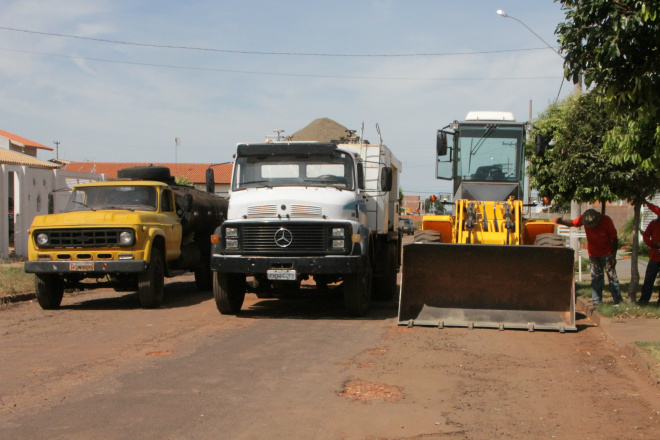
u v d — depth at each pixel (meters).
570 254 9.84
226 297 11.25
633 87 6.59
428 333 9.58
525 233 11.59
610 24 6.53
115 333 9.52
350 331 9.76
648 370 7.03
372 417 5.58
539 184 16.47
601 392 6.48
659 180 10.47
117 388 6.43
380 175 12.89
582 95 11.48
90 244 11.77
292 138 14.67
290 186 11.46
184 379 6.79
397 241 15.40
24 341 8.90
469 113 13.30
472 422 5.49
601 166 11.05
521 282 10.25
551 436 5.18
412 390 6.44
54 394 6.22
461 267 10.33
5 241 20.41
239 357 7.86
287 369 7.24
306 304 13.18
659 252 10.98
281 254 10.67
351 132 14.56
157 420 5.45
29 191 21.62
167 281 18.61
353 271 10.53
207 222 15.59
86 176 25.06
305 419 5.51
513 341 9.04
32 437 5.03
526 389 6.55
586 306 11.70
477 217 11.15
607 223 11.05
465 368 7.39
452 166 12.59
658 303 11.16
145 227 12.04
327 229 10.59
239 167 11.84
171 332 9.61
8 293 13.42
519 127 12.48
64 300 13.92
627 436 5.20
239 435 5.10
